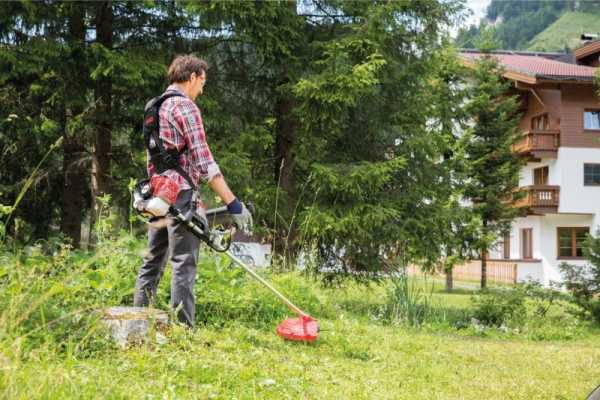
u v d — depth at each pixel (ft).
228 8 35.17
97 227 21.76
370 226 37.32
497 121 75.25
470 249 73.82
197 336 15.42
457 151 72.84
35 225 40.37
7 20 34.60
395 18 39.40
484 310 33.78
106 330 13.82
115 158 38.99
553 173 95.14
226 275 21.30
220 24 36.45
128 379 11.68
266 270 25.35
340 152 40.60
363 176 37.01
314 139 38.47
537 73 87.25
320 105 37.06
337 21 41.06
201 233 15.34
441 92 47.88
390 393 13.38
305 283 25.25
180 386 11.84
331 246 40.42
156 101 15.37
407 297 30.58
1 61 34.27
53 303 14.44
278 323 19.85
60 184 41.06
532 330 31.71
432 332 27.81
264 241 39.58
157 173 15.26
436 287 79.25
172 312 15.07
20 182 37.58
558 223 97.19
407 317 29.43
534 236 98.84
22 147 37.60
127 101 37.52
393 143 41.55
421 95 42.16
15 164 38.55
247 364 14.06
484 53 76.89
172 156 15.17
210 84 39.24
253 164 40.40
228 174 35.68
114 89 36.68
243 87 41.27
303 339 17.22
